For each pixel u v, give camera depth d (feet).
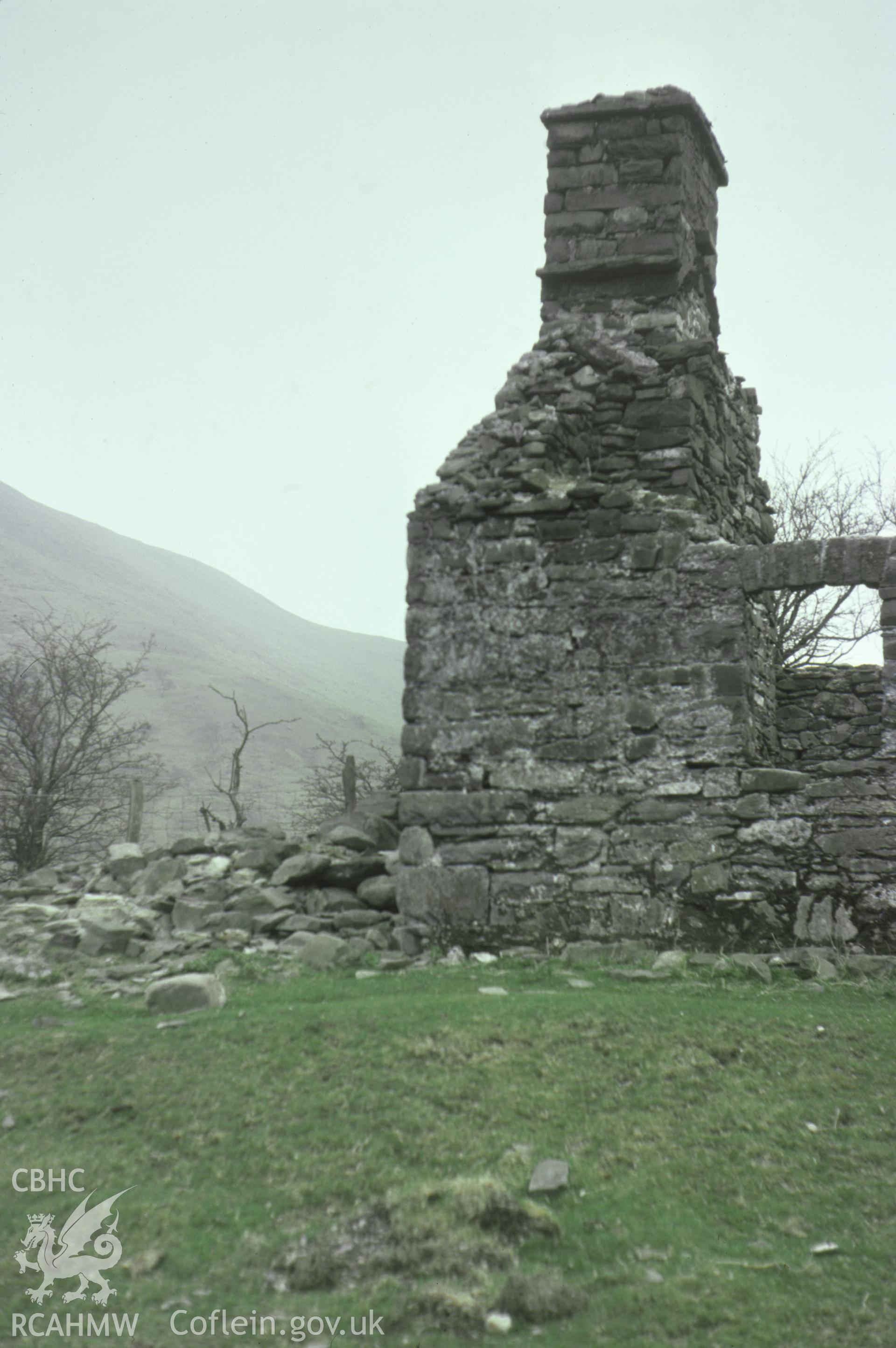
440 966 30.40
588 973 28.66
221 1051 22.97
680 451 33.58
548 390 35.06
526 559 33.27
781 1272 15.76
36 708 72.28
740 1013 24.30
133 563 366.84
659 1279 15.66
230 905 33.99
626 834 31.07
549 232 36.42
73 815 67.82
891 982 26.84
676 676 31.53
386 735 222.28
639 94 36.22
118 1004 26.76
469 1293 15.35
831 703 39.01
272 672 281.33
